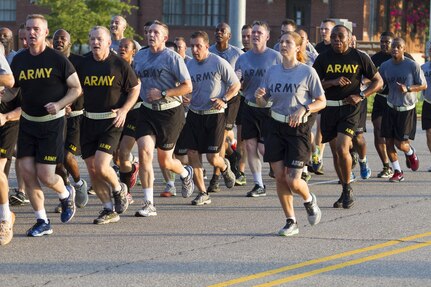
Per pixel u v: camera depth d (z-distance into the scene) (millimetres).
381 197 22703
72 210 18797
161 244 17141
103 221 19203
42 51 17453
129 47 21641
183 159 22484
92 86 18625
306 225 18953
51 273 14883
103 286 14070
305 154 17719
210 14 63438
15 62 17500
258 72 22766
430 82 26781
